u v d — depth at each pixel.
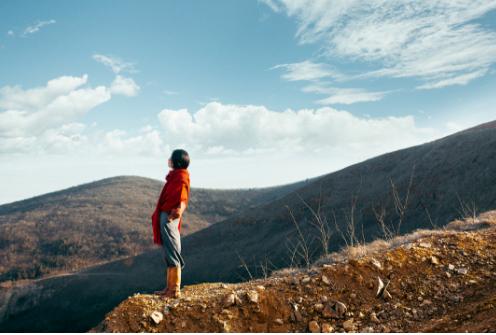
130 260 99.88
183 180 4.91
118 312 4.57
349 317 4.54
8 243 154.62
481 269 5.24
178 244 4.96
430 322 4.23
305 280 5.11
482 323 3.72
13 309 86.06
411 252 5.70
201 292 5.31
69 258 141.50
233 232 90.75
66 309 81.31
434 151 70.38
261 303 4.70
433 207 54.69
